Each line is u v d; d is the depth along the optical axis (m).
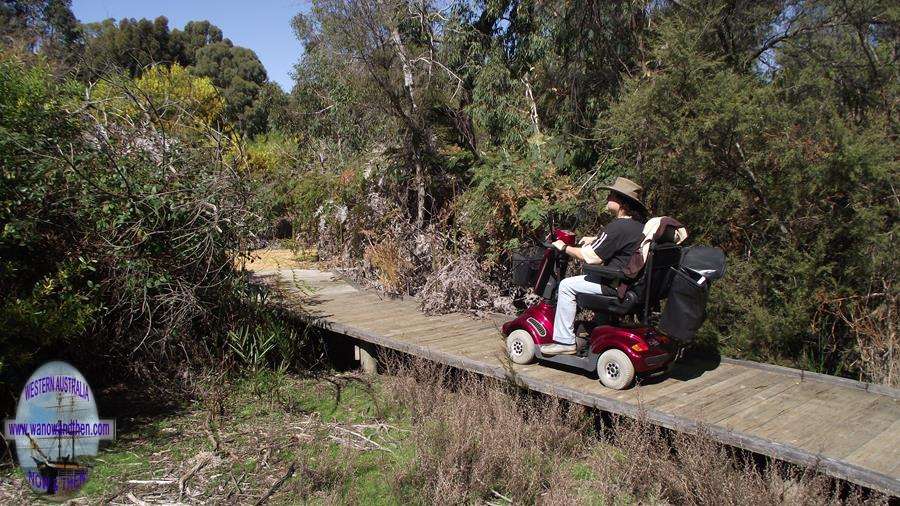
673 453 4.28
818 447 3.66
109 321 5.77
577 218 6.90
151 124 6.24
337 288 8.82
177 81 11.93
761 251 5.59
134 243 5.52
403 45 9.38
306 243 10.95
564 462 4.35
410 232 8.56
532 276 5.22
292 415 5.38
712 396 4.55
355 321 6.95
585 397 4.51
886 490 3.20
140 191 5.44
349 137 10.95
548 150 7.78
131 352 5.77
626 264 4.57
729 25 6.86
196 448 4.71
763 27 7.07
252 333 6.31
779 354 5.55
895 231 4.98
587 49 7.88
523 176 7.27
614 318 4.86
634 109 5.80
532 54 9.52
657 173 5.98
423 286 8.20
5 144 4.82
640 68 7.21
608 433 4.83
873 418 4.13
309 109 13.38
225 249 6.03
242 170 6.71
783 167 5.32
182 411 5.43
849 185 5.14
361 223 9.09
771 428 3.95
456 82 10.10
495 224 7.45
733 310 5.70
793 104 5.65
